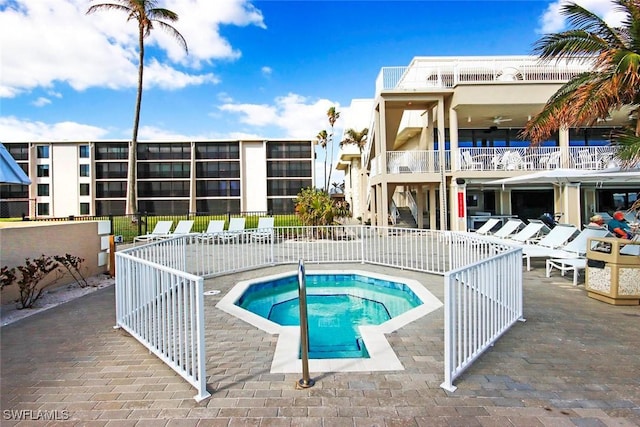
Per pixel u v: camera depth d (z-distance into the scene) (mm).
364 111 24812
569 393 2658
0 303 5180
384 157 14375
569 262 6438
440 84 14281
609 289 5051
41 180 35406
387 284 7043
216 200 36812
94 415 2447
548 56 6816
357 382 2848
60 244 6535
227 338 3898
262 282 6926
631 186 14617
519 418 2348
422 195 16344
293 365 3180
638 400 2557
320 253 10047
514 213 17391
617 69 5168
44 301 5617
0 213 34656
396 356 3344
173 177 36438
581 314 4582
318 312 6258
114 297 5844
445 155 14828
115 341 3875
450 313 2740
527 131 7523
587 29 6363
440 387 2756
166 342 3525
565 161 13930
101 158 35875
